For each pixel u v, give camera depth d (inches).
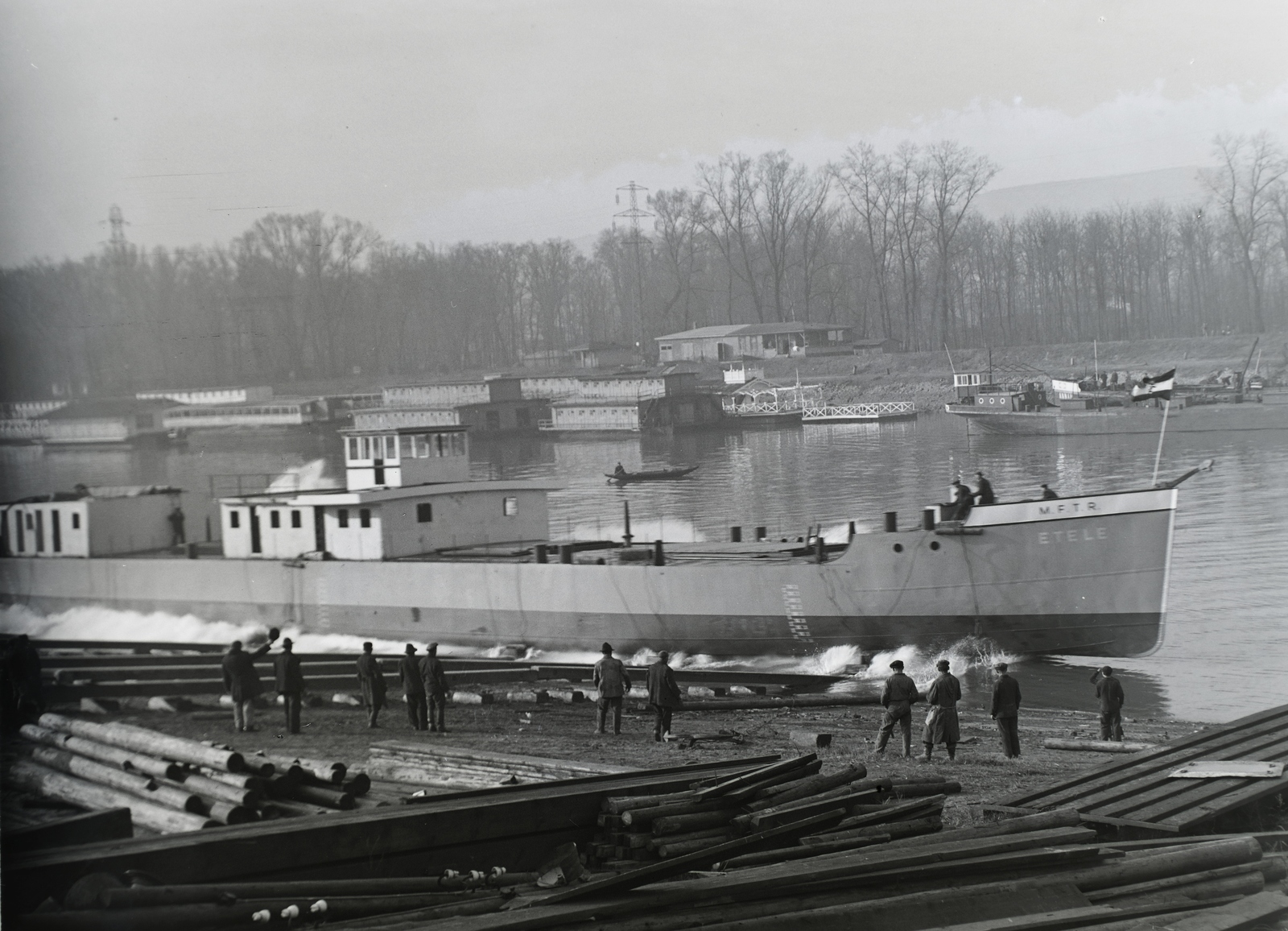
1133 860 544.1
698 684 1263.5
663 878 500.7
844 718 1064.2
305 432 4352.9
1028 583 1304.1
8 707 837.8
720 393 4643.2
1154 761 714.8
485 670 1250.0
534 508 1673.2
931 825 591.8
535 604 1449.3
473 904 470.3
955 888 503.2
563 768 691.4
